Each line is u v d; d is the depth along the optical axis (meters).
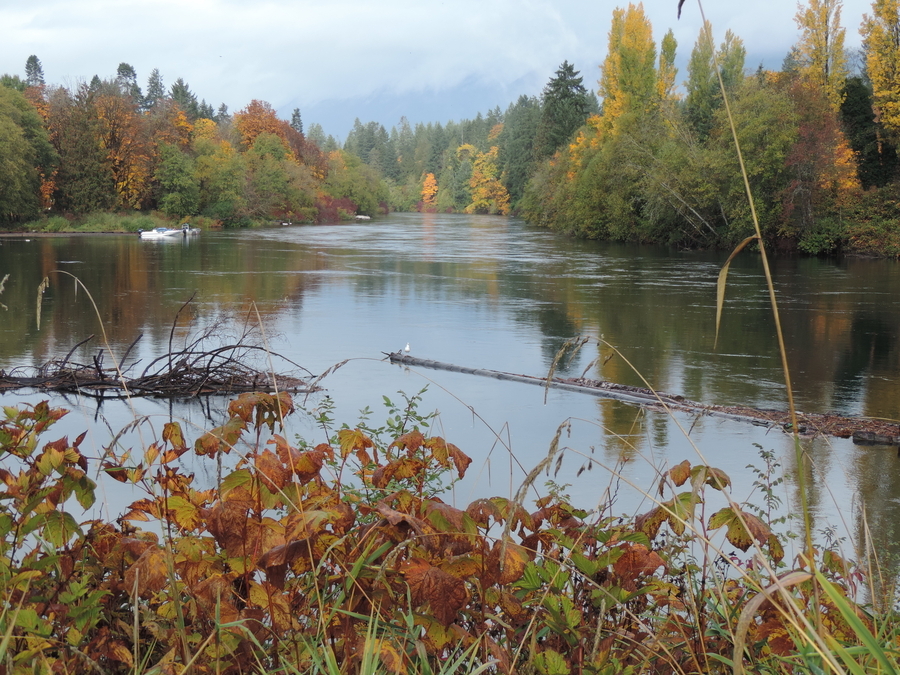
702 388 11.95
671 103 55.28
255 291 23.75
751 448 8.27
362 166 114.44
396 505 2.43
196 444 2.38
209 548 2.15
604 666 1.96
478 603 2.34
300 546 2.00
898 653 1.74
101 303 20.78
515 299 22.58
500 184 118.25
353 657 1.92
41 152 61.06
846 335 17.00
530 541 2.43
